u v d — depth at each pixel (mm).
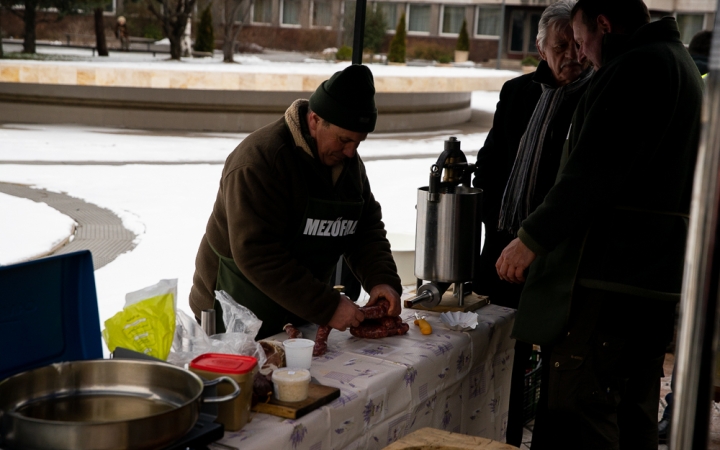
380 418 1903
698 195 1012
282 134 2211
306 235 2281
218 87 17047
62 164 11703
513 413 2539
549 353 2330
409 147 15789
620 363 2227
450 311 2531
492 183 3299
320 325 2137
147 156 13008
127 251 6762
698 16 30047
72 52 25406
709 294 1015
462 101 22156
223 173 2283
